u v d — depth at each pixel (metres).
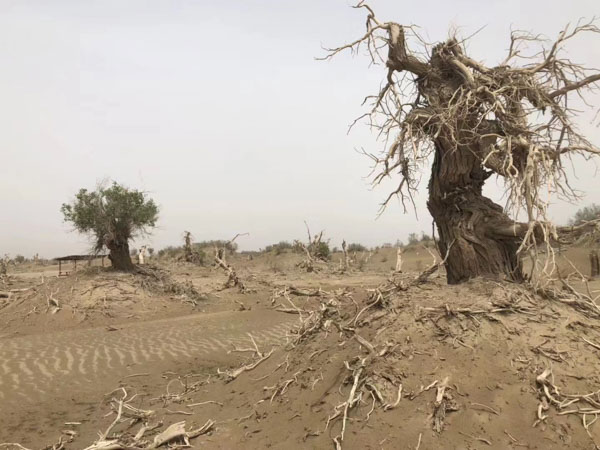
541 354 5.11
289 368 6.14
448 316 5.52
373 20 6.24
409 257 37.72
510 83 5.77
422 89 6.32
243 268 34.28
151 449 5.02
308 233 31.75
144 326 13.35
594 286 13.27
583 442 4.28
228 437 5.10
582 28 5.68
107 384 8.04
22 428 6.17
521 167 5.58
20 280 28.23
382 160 5.91
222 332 12.27
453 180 6.25
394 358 5.18
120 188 17.97
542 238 5.64
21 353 10.22
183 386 7.59
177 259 36.31
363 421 4.62
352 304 6.86
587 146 5.54
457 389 4.78
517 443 4.28
